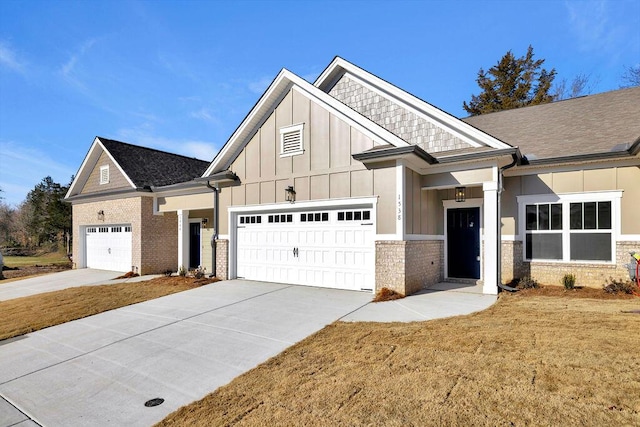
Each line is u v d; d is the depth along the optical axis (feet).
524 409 11.27
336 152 33.32
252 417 12.30
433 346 17.21
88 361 19.19
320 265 34.76
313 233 35.32
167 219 54.90
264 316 25.34
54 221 119.75
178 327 24.09
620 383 12.40
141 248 51.44
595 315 20.83
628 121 33.76
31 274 68.74
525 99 94.43
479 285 34.12
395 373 14.57
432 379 13.73
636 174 29.40
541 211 33.22
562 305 24.02
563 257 32.09
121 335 23.16
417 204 32.32
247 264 40.47
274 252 38.17
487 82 99.86
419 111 36.09
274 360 17.48
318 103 34.60
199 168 69.62
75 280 49.90
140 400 14.70
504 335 17.90
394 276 29.58
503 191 34.63
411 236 30.83
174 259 55.36
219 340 21.09
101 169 59.72
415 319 22.61
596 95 41.24
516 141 36.42
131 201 53.16
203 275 43.19
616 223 29.99
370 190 31.22
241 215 41.19
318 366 16.24
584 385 12.43
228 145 40.11
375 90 39.29
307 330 21.85
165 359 18.81
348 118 32.76
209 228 51.65
